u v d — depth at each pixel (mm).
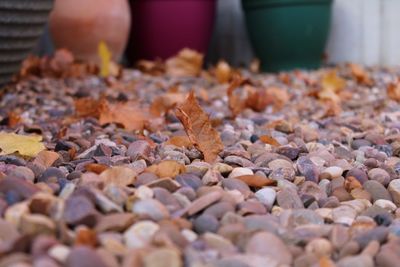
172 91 1859
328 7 2566
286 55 2582
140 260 766
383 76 2248
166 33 2555
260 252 827
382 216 943
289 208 977
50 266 728
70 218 846
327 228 890
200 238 849
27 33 1643
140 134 1317
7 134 1225
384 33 2721
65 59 2037
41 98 1727
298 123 1470
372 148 1234
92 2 2258
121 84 1999
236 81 1590
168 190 963
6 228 827
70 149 1178
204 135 1143
